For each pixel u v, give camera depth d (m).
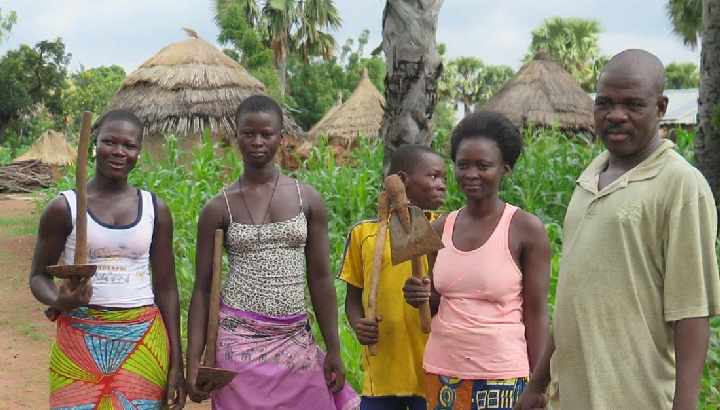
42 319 7.52
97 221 3.17
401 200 2.94
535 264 2.85
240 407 3.26
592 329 2.20
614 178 2.23
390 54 6.98
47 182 24.45
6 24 40.81
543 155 8.70
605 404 2.17
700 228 2.08
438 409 2.88
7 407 5.04
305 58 37.12
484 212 2.90
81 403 3.15
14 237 13.07
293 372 3.32
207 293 3.38
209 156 9.80
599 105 2.23
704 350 2.08
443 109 44.66
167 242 3.37
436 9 6.91
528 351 2.86
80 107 46.56
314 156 10.30
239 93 15.07
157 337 3.27
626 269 2.15
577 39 38.97
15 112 41.41
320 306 3.49
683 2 19.38
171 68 15.09
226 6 30.78
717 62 8.10
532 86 17.61
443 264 2.90
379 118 20.39
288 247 3.34
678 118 29.16
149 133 14.66
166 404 3.32
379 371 3.27
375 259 3.07
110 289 3.17
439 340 2.89
